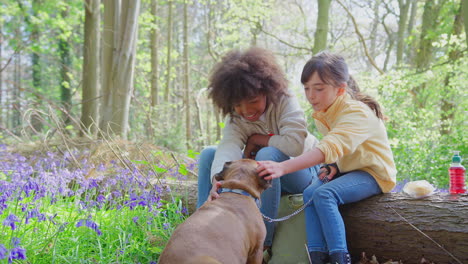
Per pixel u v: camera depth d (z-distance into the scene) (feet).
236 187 9.29
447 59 41.47
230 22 54.13
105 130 28.22
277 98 11.41
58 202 13.16
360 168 10.87
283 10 62.49
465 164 22.85
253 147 12.21
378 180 10.84
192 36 91.61
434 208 10.18
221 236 7.75
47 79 61.11
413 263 10.37
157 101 54.29
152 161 17.87
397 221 10.38
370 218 10.75
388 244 10.60
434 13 47.60
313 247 10.22
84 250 10.71
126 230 11.78
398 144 26.35
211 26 65.26
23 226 10.73
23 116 19.34
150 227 12.25
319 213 10.11
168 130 42.45
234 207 8.76
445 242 9.84
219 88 11.05
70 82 55.01
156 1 59.41
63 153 18.11
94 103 36.50
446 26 44.52
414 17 61.57
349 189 10.41
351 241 11.14
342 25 62.64
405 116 32.45
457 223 9.74
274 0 57.57
